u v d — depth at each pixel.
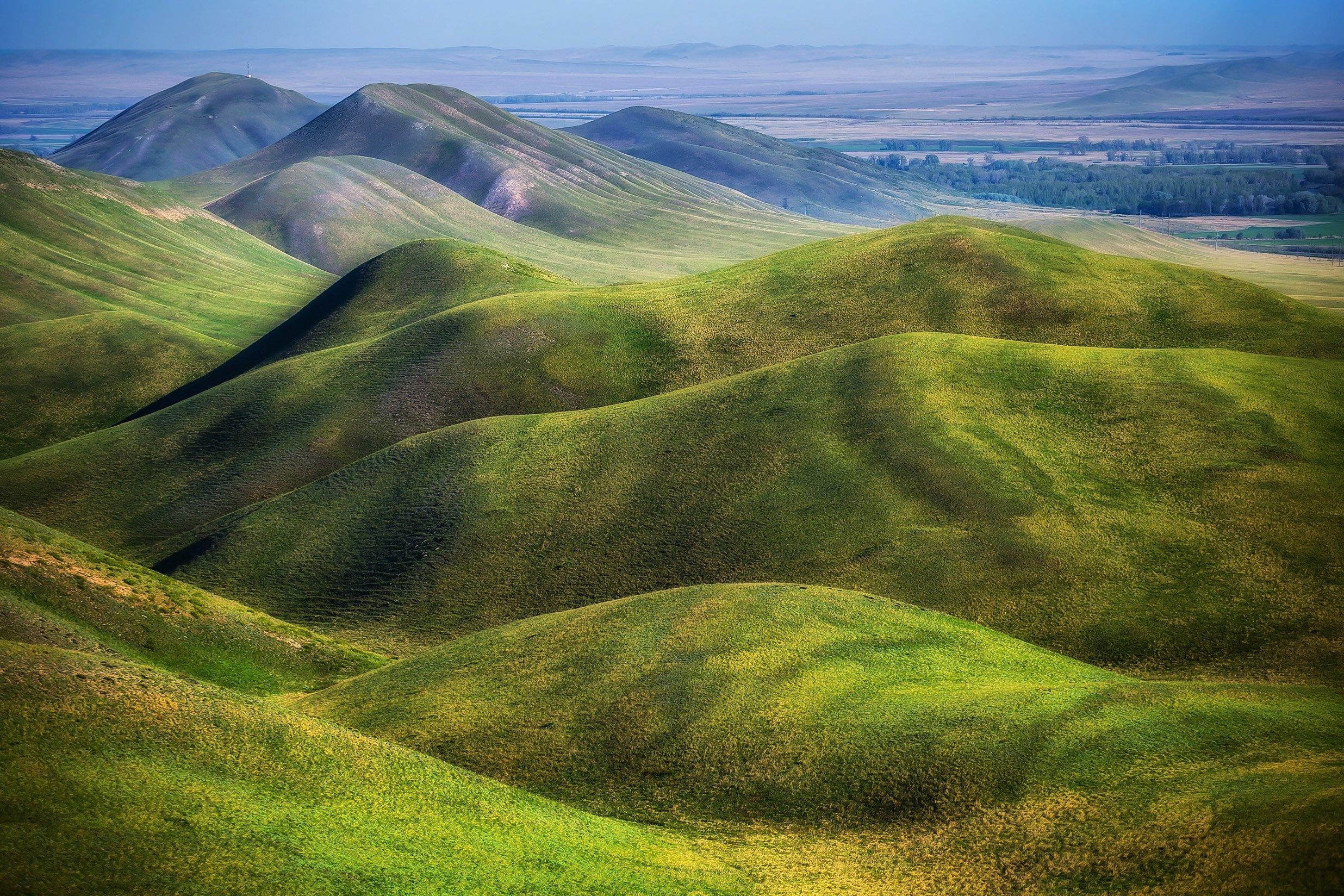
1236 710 39.75
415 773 37.09
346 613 75.06
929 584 63.38
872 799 37.38
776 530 71.56
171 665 55.16
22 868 26.38
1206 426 75.50
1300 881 27.39
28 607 51.97
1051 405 80.12
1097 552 64.19
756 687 45.25
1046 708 40.19
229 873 28.30
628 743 43.22
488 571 75.88
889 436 77.69
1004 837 33.97
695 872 34.12
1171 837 31.33
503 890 30.89
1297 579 60.34
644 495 79.75
